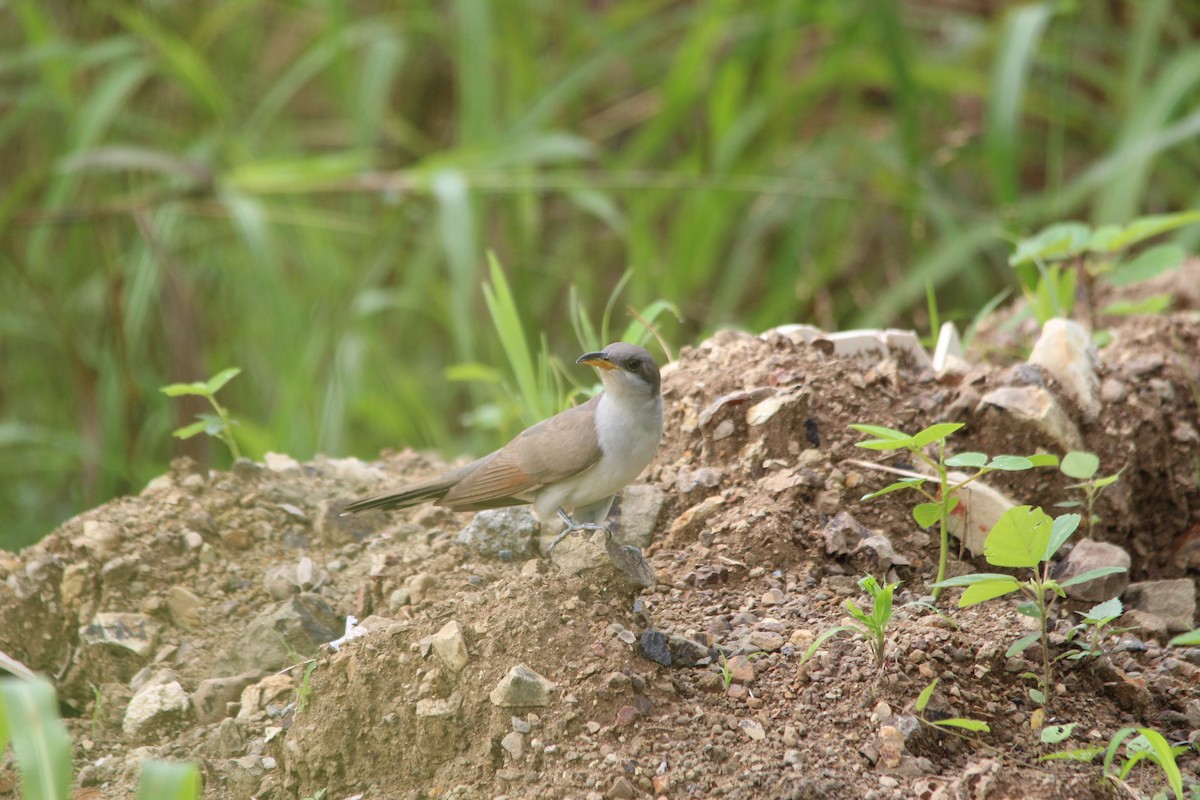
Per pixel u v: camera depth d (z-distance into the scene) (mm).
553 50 21188
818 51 22094
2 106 20188
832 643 7371
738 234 20406
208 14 20672
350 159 16391
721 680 7062
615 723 6719
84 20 19562
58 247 19375
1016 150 16047
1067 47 18094
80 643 8195
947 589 8086
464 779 6617
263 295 16359
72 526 8953
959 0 21703
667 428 9570
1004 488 8945
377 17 21641
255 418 18016
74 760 7391
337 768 6906
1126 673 7543
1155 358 10383
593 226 21750
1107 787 6547
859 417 9219
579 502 7980
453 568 8375
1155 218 11086
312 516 9281
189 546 8797
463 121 17391
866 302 18594
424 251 18062
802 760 6539
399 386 17422
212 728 7535
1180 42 20125
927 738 6762
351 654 7125
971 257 17625
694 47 17328
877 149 18641
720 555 8344
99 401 16734
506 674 6820
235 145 18062
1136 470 9477
